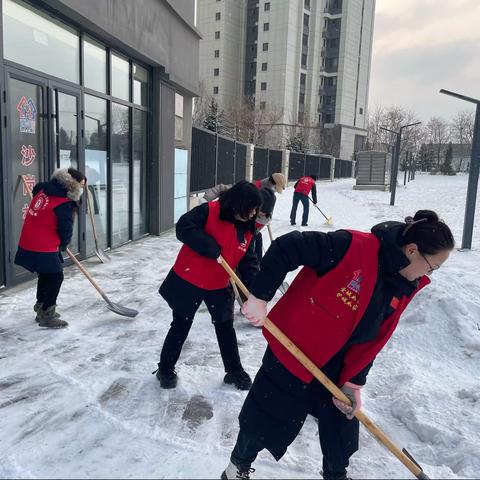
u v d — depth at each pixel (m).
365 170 28.58
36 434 2.75
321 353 2.00
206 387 3.39
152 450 2.62
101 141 7.71
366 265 1.85
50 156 6.16
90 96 7.27
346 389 2.04
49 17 6.07
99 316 4.85
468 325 4.19
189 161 11.87
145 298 5.52
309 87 63.75
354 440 2.13
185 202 11.83
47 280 4.35
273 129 60.09
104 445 2.66
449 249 1.76
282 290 5.91
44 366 3.63
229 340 3.38
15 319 4.62
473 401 3.16
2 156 5.22
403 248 1.83
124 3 7.53
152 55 8.77
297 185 12.34
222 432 2.84
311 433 2.87
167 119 10.05
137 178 9.30
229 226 3.07
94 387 3.33
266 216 4.51
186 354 3.97
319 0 62.19
